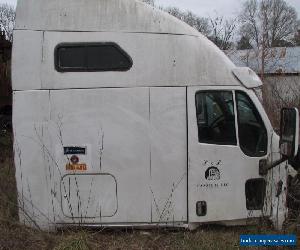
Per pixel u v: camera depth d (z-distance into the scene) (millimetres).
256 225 5258
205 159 5043
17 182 5055
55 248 4805
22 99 4957
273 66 16375
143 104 4965
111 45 4938
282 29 26969
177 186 5059
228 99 5098
